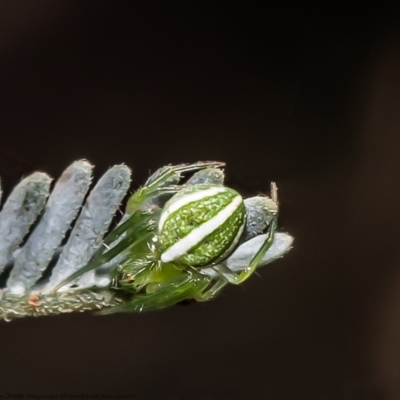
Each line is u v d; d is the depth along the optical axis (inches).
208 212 4.2
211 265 4.3
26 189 4.1
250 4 4.4
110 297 4.2
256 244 4.3
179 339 4.4
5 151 4.3
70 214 4.2
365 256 4.4
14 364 4.3
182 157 4.4
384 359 4.4
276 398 4.4
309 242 4.4
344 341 4.4
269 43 4.4
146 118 4.4
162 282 4.3
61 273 4.2
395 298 4.4
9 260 4.2
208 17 4.4
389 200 4.4
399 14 4.4
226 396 4.4
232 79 4.4
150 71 4.4
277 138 4.4
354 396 4.4
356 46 4.4
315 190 4.4
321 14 4.4
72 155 4.3
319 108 4.4
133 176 4.3
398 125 4.4
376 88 4.4
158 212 4.3
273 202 4.3
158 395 4.3
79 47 4.3
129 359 4.3
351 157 4.4
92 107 4.3
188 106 4.4
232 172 4.4
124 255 4.3
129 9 4.3
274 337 4.4
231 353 4.4
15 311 4.2
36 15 4.3
